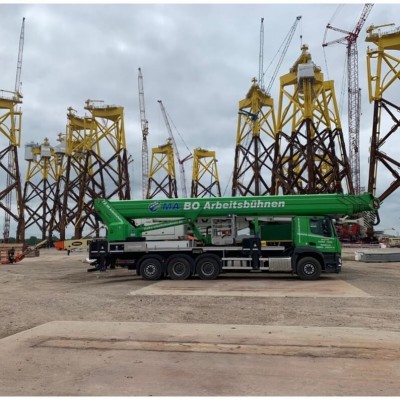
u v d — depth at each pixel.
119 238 18.69
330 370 5.70
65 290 15.37
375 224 18.11
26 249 41.69
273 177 48.31
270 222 18.28
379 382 5.24
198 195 100.00
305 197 17.91
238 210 18.31
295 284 15.88
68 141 69.06
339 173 48.94
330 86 50.50
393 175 42.75
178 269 18.08
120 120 65.75
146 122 103.69
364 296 12.62
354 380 5.32
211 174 101.12
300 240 17.39
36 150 93.88
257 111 59.19
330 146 48.50
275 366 5.90
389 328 8.45
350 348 6.78
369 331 7.97
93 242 18.61
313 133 49.00
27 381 5.43
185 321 9.33
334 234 17.44
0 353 6.71
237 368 5.84
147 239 18.92
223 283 16.47
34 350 6.86
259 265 17.59
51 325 8.72
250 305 11.25
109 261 18.78
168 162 97.56
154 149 99.00
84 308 11.16
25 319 9.91
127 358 6.37
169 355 6.50
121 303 11.85
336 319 9.37
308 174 44.50
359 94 75.94
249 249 17.70
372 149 43.47
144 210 18.94
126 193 64.81
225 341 7.29
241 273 20.70
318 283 16.16
